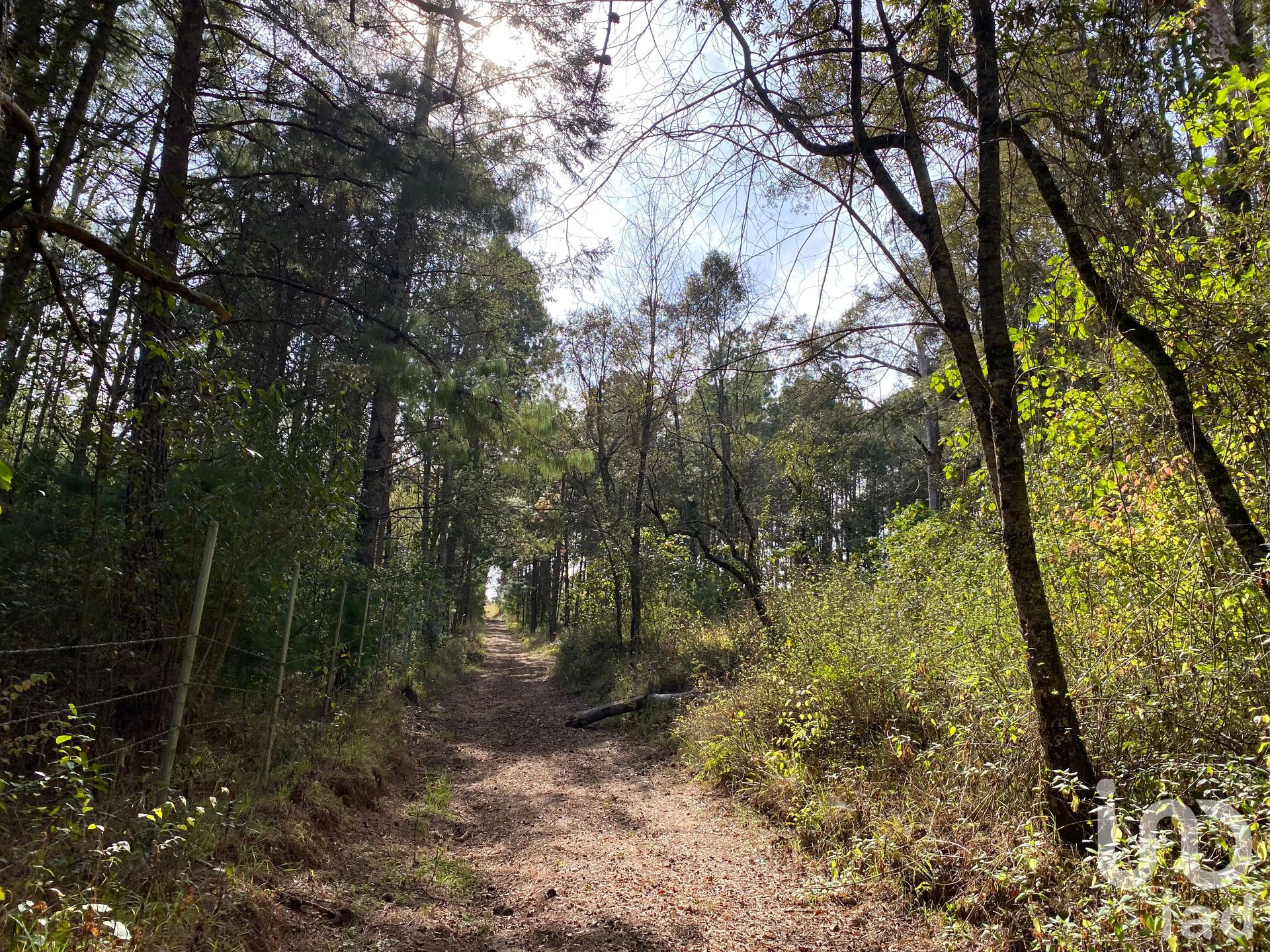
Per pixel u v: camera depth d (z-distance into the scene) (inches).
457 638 989.2
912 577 327.3
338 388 356.5
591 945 158.6
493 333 529.7
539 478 477.4
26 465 224.4
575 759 382.9
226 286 331.3
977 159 168.7
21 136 135.6
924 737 234.5
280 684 222.8
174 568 203.3
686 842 233.3
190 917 130.8
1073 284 191.0
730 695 357.1
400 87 334.6
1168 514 181.2
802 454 581.9
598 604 797.9
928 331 260.7
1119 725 168.4
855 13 162.9
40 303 187.2
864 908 167.9
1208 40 156.2
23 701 167.2
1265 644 151.9
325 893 173.2
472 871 209.5
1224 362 166.1
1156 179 166.6
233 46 288.7
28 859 121.0
